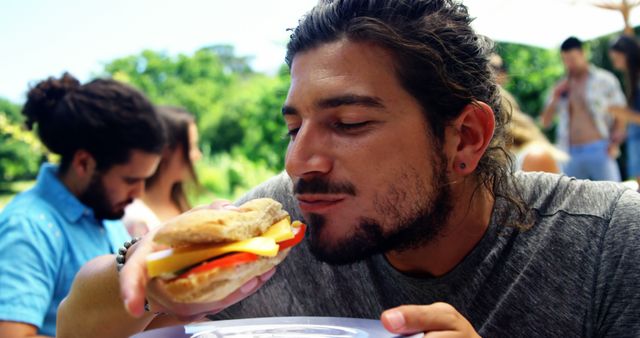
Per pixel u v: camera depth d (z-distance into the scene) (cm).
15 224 250
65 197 266
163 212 386
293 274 174
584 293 151
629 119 619
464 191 153
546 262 153
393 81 134
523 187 170
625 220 155
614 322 148
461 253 157
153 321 163
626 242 151
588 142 689
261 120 814
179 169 391
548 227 158
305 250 174
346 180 132
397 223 136
